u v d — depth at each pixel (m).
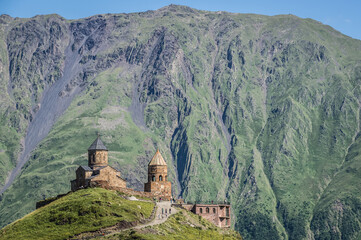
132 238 197.88
